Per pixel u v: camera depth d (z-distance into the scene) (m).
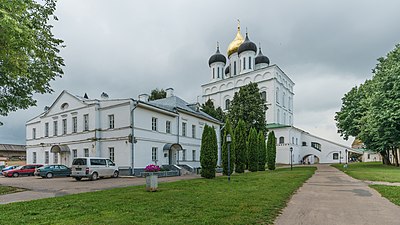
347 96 45.31
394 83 32.00
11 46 10.28
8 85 17.41
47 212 8.80
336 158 68.25
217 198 11.26
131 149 27.05
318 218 8.13
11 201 12.34
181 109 34.59
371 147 39.50
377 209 9.47
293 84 81.81
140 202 10.37
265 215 8.27
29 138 40.16
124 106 28.02
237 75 73.69
